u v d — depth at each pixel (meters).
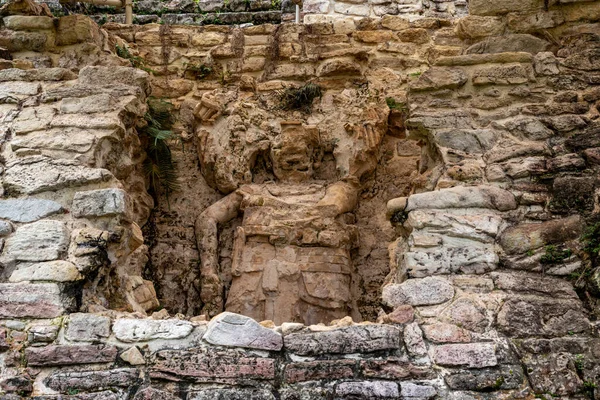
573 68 6.41
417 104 6.37
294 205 6.85
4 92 6.44
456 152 6.11
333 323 5.44
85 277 5.45
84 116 6.25
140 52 8.03
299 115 7.48
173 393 4.97
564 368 5.04
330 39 8.00
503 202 5.79
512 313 5.27
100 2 8.48
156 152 7.22
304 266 6.58
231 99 7.52
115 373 5.05
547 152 6.02
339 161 7.21
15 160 6.01
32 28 7.17
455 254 5.59
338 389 4.95
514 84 6.36
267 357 5.10
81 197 5.77
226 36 8.11
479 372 5.03
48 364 5.09
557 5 6.69
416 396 4.93
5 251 5.53
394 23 8.13
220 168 7.16
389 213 5.89
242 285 6.56
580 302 5.33
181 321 5.25
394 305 5.41
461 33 6.81
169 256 7.07
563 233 5.60
